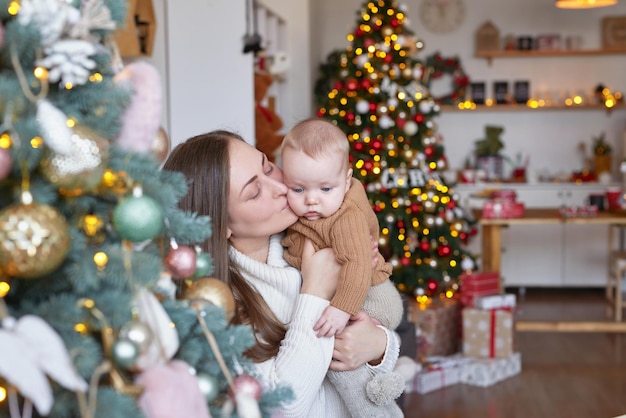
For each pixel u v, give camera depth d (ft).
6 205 3.14
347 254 5.15
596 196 19.83
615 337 19.01
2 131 2.92
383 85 18.28
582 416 13.35
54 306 3.11
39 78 3.10
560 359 17.07
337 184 5.28
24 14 3.06
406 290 17.66
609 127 26.07
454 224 18.60
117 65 3.68
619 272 19.62
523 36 25.90
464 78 25.75
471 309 16.25
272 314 5.28
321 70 24.57
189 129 13.55
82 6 3.52
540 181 25.75
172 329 3.52
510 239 25.29
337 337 5.23
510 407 13.91
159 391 3.23
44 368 2.84
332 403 5.65
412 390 14.98
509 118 26.32
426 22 26.11
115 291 3.26
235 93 13.57
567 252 25.13
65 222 3.02
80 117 3.26
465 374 15.52
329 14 26.27
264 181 5.19
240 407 3.67
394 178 17.67
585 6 20.83
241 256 5.31
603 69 25.89
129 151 3.41
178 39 13.44
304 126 5.42
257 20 16.34
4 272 2.99
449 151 26.55
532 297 24.34
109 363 3.15
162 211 3.43
